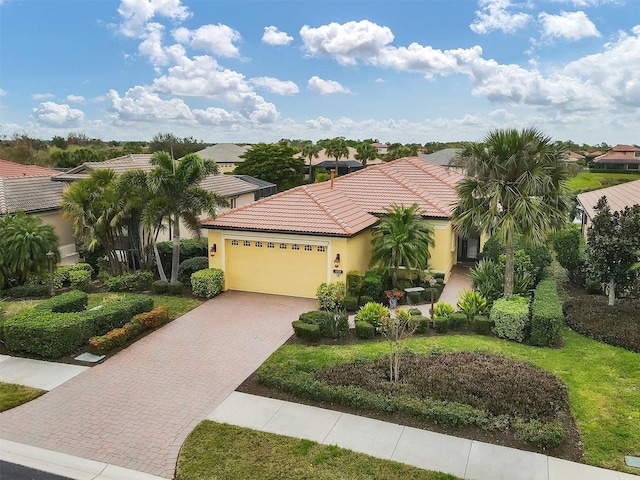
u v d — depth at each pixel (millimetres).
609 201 25266
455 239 25312
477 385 11016
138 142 91438
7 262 19172
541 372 11812
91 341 13531
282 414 10336
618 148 89375
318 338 14555
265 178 65812
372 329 14602
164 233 28594
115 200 21047
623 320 15438
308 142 75375
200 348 14203
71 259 26984
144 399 11141
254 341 14758
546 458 8797
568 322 16109
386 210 20672
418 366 12133
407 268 19250
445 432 9625
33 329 13289
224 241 19953
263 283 19859
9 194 26266
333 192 23125
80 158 65875
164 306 17266
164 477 8438
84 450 9211
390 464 8586
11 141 68625
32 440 9539
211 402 10961
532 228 15227
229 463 8648
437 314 16016
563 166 15500
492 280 17766
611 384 11617
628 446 9117
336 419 10109
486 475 8312
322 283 18359
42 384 11875
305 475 8297
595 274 16875
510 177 15852
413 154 79062
